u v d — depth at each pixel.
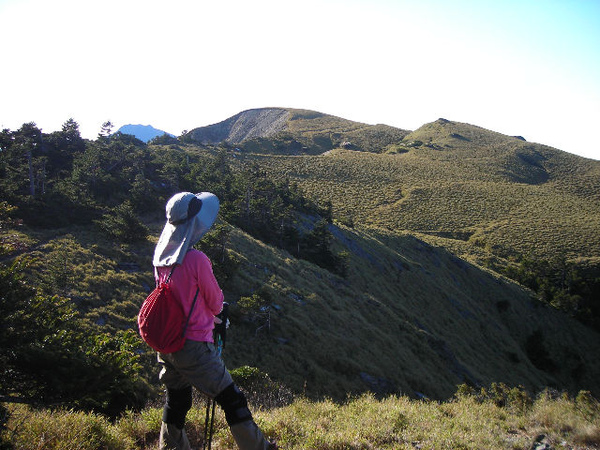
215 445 3.61
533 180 137.50
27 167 41.16
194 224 2.47
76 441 3.31
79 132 62.38
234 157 118.69
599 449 4.52
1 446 3.08
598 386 53.56
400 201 99.69
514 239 84.31
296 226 52.28
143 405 8.68
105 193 44.16
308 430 4.06
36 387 7.79
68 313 9.96
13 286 9.00
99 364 8.26
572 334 61.78
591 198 120.56
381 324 34.81
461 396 7.33
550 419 5.25
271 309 27.64
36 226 32.91
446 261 65.50
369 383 24.11
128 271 28.80
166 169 55.22
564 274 70.81
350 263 49.97
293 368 23.08
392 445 4.00
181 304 2.33
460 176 124.56
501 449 4.26
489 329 52.09
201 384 2.43
